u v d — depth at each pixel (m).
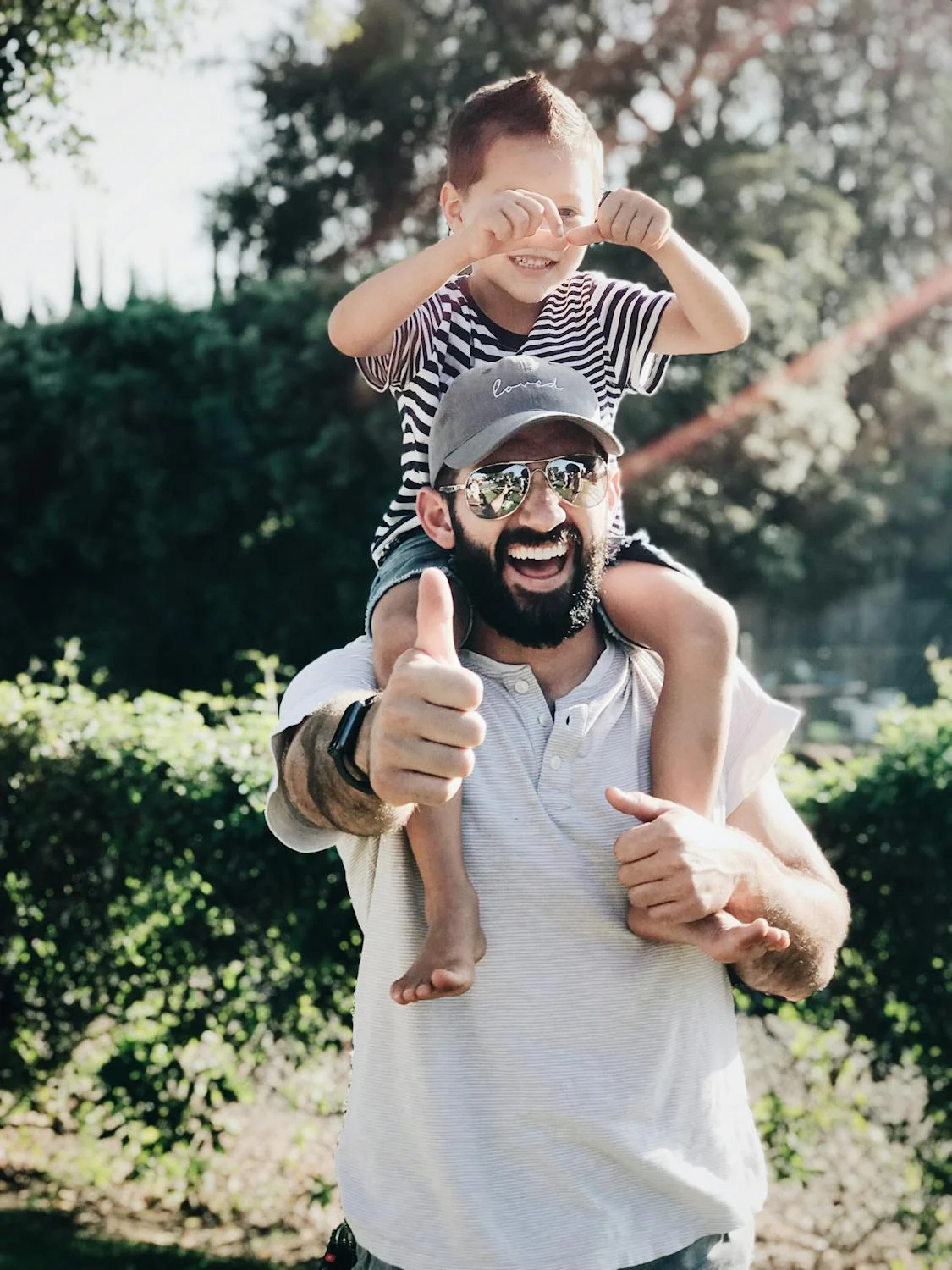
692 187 20.72
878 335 24.89
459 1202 1.77
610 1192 1.80
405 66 20.98
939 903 4.29
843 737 23.38
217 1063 5.04
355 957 4.77
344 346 2.22
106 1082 5.03
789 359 20.17
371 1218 1.84
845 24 24.16
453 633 1.84
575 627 1.90
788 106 24.73
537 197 2.04
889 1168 4.59
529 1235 1.77
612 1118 1.80
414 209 22.64
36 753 5.12
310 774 1.74
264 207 23.16
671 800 1.94
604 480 1.90
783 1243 4.65
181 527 18.39
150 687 19.28
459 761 1.50
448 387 2.22
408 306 2.12
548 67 21.50
